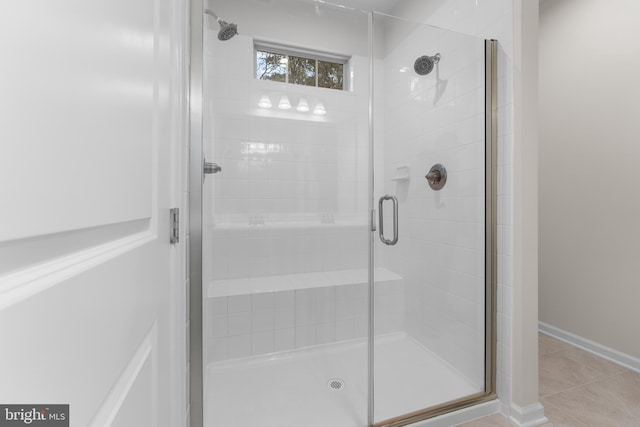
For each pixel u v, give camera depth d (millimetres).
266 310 1949
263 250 2197
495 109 1537
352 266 2381
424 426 1397
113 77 421
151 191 616
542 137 2424
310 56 2264
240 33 2033
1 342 234
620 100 1949
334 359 1963
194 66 1093
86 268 354
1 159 231
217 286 2016
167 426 759
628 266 1935
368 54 2115
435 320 1814
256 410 1495
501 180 1528
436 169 1817
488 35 1593
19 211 250
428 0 2047
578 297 2203
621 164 1956
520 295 1435
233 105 2080
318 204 2326
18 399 251
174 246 824
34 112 265
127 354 482
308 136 2299
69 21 314
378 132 2102
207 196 1640
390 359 1839
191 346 1061
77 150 333
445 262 1770
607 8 1995
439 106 1800
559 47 2277
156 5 643
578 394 1646
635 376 1814
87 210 354
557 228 2336
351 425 1395
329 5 2016
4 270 241
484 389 1573
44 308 280
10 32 238
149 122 595
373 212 2045
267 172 2205
